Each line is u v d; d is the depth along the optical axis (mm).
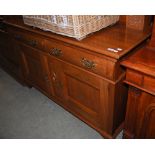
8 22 1615
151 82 910
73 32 1088
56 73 1484
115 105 1180
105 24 1210
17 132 1600
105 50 969
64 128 1593
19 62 1976
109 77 1043
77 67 1213
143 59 945
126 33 1168
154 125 1084
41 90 1891
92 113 1384
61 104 1686
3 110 1864
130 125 1226
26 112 1810
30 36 1506
